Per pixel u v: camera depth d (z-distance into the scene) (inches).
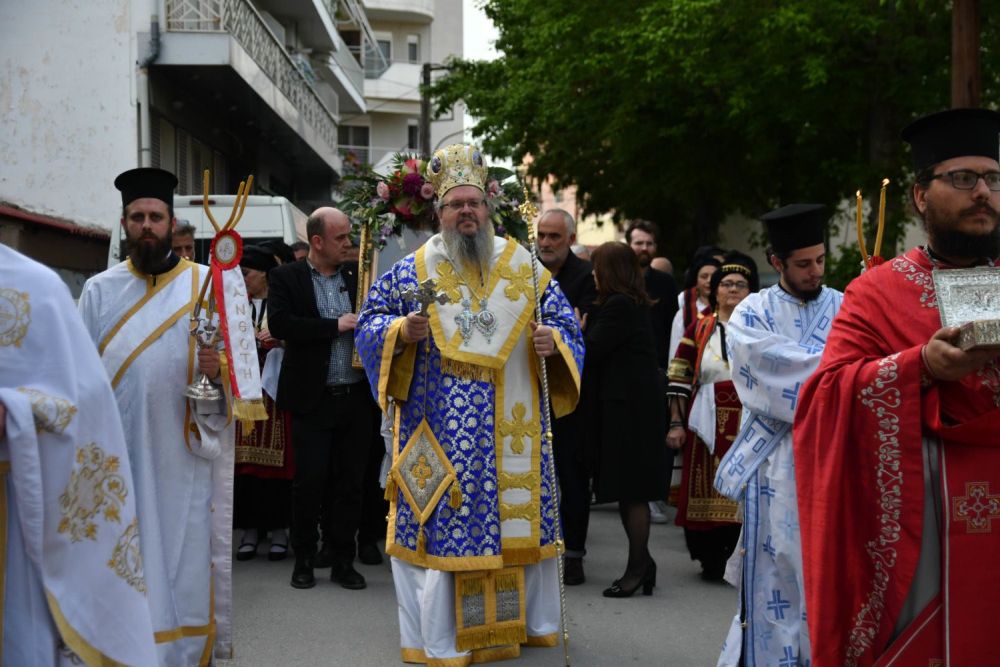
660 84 826.2
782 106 756.6
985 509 121.4
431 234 278.2
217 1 698.2
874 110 764.6
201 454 188.4
